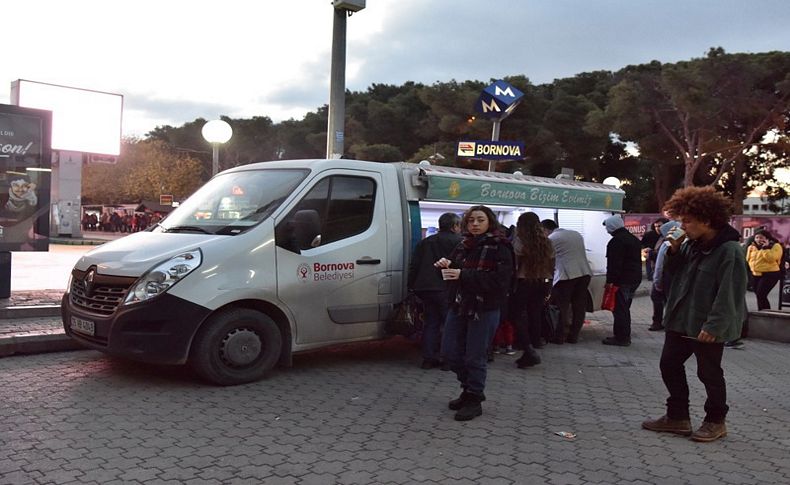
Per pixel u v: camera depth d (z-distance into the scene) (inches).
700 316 176.9
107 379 227.6
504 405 215.5
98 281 224.1
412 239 282.5
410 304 271.1
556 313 342.3
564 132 1985.7
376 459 161.0
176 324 211.8
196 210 256.8
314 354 290.4
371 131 2546.8
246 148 3294.8
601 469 159.0
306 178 250.8
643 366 290.5
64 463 150.8
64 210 1427.2
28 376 228.5
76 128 1368.1
